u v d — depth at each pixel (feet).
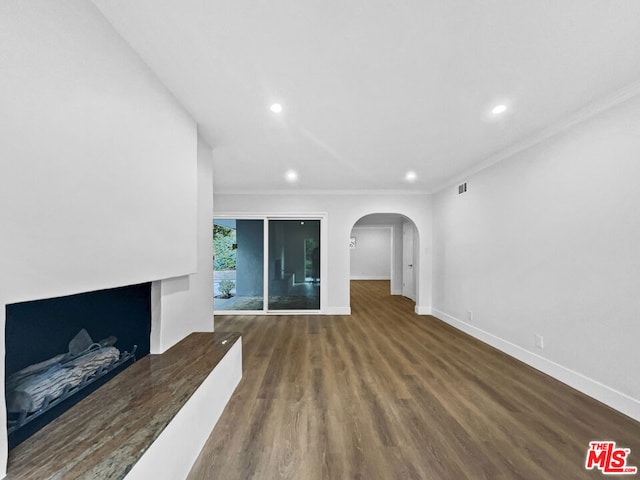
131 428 4.36
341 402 7.93
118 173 5.08
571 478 5.30
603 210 7.79
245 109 7.89
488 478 5.28
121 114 5.17
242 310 19.25
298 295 19.24
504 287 11.77
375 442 6.26
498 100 7.57
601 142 7.82
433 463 5.65
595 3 4.56
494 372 9.88
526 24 4.99
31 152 3.48
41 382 4.65
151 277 6.11
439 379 9.37
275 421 7.00
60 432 4.25
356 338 13.93
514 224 11.16
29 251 3.45
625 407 7.25
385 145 10.74
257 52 5.67
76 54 4.17
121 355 6.53
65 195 3.97
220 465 5.54
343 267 19.12
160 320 7.34
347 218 19.10
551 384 8.97
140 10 4.62
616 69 6.29
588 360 8.24
